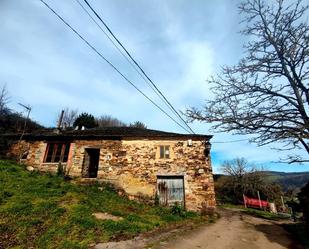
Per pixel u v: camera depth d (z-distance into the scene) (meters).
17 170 13.99
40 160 15.53
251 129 8.37
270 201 27.44
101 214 9.29
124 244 6.71
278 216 18.22
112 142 15.45
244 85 9.06
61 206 9.37
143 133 16.78
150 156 14.77
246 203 27.09
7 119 25.34
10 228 7.20
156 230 8.56
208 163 14.41
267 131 8.15
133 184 14.10
